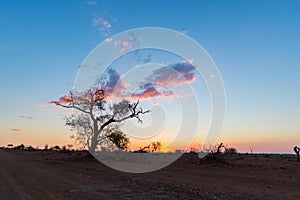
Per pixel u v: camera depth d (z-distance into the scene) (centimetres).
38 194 1367
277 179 2081
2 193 1385
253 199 1301
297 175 2366
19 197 1284
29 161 4062
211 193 1441
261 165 3406
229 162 3750
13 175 2200
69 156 5334
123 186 1667
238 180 2022
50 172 2489
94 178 2081
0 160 4106
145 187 1633
